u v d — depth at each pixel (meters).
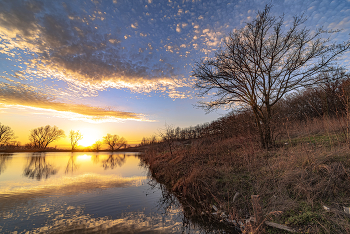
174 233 5.71
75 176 16.22
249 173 8.27
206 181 8.67
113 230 5.93
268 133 11.40
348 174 5.49
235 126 15.15
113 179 14.73
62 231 5.88
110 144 102.62
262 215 5.09
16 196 9.82
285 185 6.39
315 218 4.68
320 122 12.78
